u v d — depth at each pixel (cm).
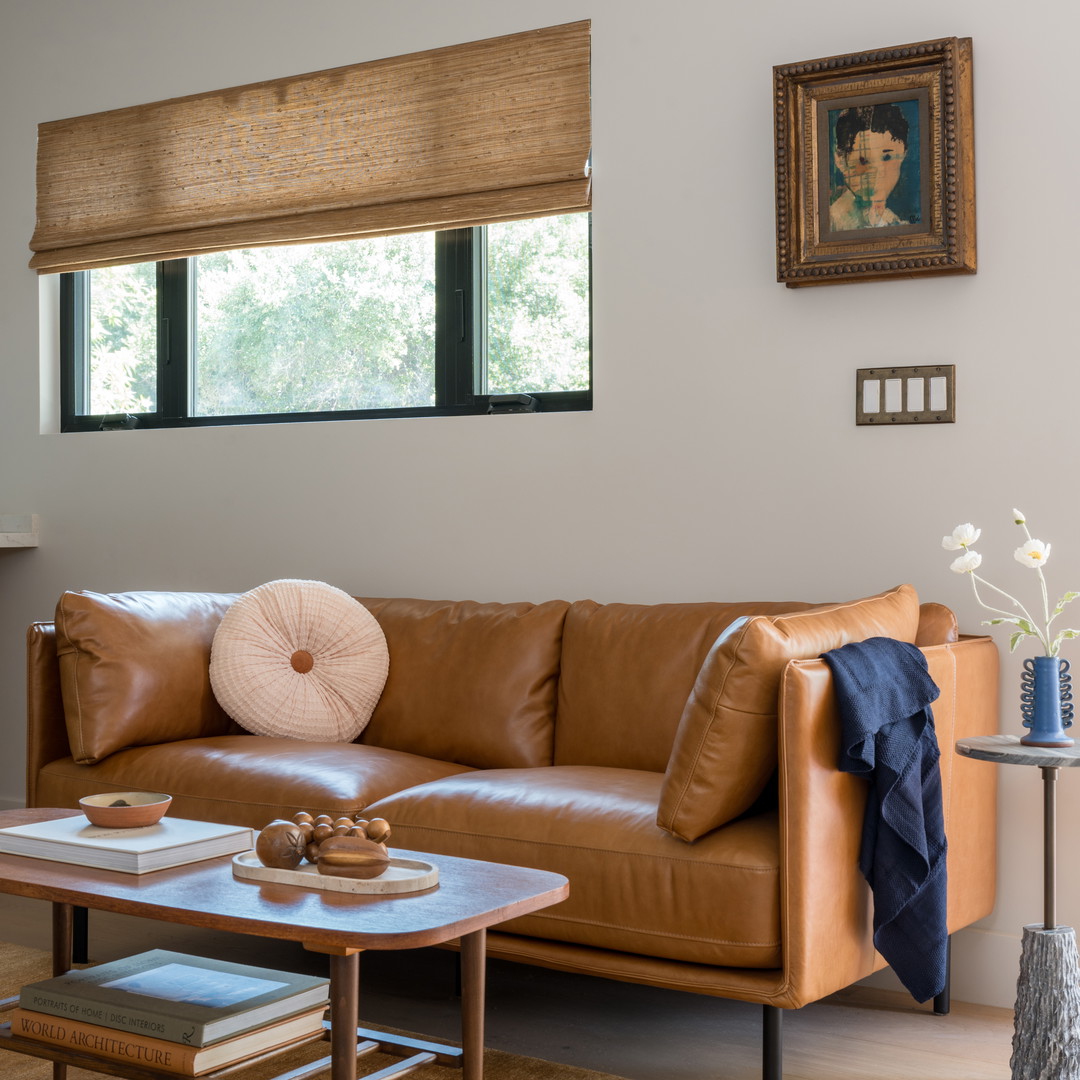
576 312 350
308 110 379
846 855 216
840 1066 236
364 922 160
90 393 433
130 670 301
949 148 282
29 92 434
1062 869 276
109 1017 174
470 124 353
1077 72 279
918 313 294
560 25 341
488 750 302
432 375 371
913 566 294
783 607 280
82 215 421
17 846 198
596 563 333
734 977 211
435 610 328
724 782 213
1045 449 280
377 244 380
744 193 315
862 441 300
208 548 396
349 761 281
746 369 314
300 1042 181
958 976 281
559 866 228
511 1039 249
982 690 269
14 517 429
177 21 405
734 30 317
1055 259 280
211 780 277
